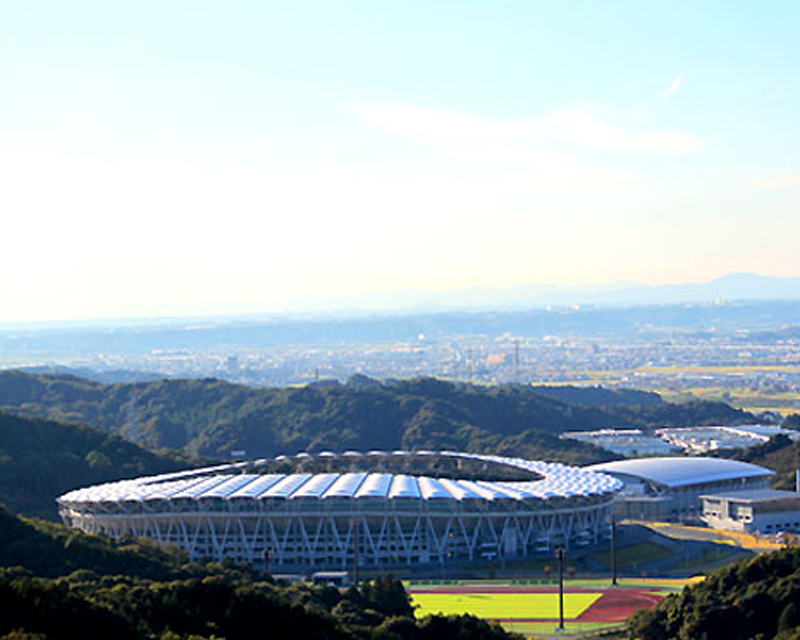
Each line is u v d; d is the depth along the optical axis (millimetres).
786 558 162250
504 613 191000
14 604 112875
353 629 142875
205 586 136125
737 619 153125
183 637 120562
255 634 130375
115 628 117812
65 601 116938
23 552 162375
